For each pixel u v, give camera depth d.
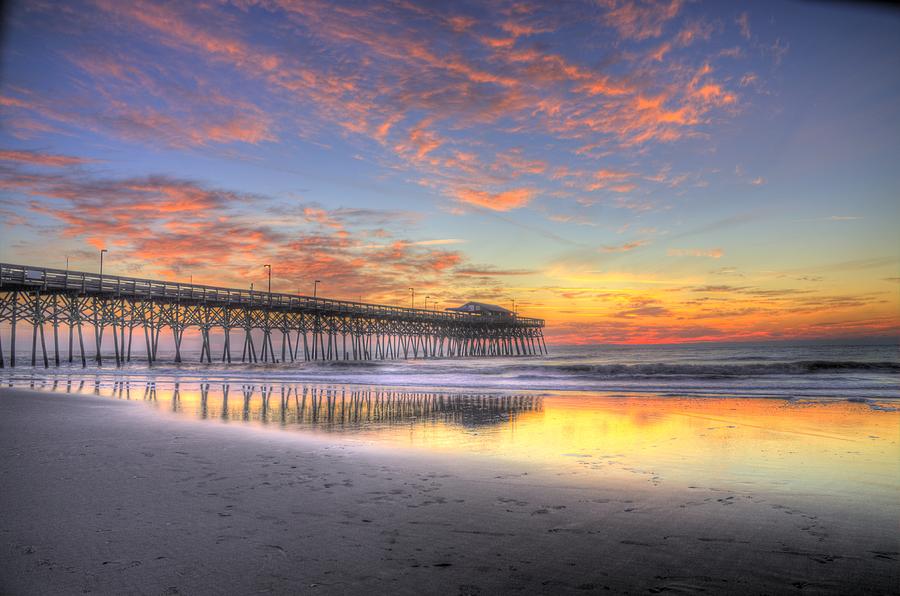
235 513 4.63
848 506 4.91
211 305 50.56
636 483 5.79
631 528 4.29
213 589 3.11
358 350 68.44
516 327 99.56
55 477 5.85
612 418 11.19
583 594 3.06
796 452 7.49
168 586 3.15
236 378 26.92
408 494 5.32
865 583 3.22
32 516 4.48
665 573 3.38
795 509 4.82
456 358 83.69
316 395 17.27
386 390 19.12
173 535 4.05
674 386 18.67
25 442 8.02
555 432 9.44
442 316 80.81
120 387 20.81
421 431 9.62
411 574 3.35
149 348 48.56
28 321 41.25
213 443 8.16
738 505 4.95
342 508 4.80
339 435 9.15
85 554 3.65
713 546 3.88
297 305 57.16
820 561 3.59
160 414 11.74
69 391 18.61
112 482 5.66
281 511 4.70
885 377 20.33
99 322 44.88
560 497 5.22
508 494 5.33
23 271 38.38
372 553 3.71
